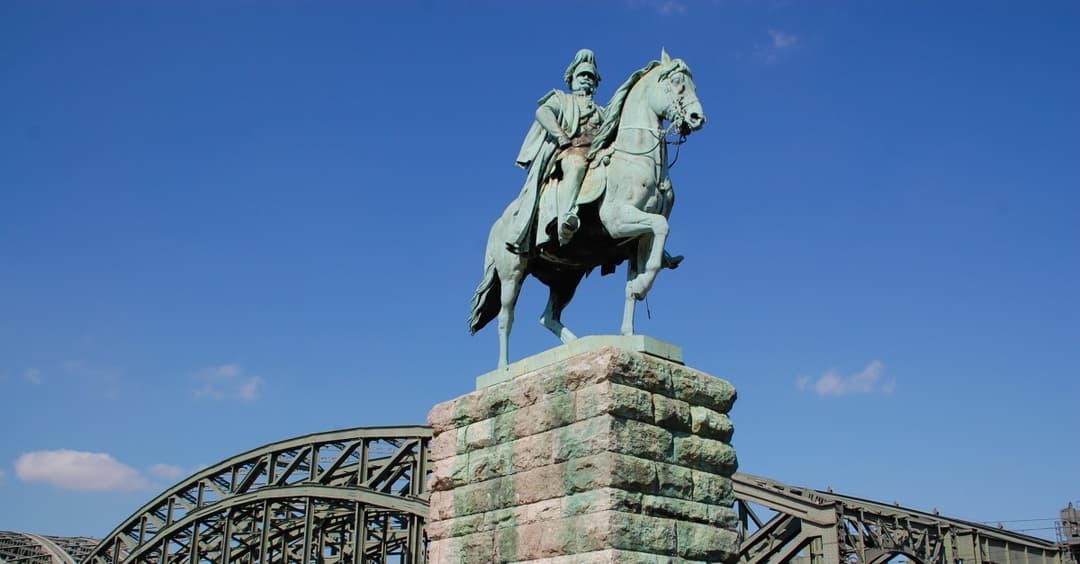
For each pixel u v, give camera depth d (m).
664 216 14.36
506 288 15.74
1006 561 43.00
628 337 13.48
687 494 13.01
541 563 12.82
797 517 36.75
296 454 47.56
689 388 13.53
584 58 15.65
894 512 40.19
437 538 14.66
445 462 14.91
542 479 13.16
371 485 41.03
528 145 15.43
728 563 13.16
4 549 77.00
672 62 14.31
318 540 48.53
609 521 12.08
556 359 13.90
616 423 12.55
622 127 14.31
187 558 56.88
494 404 14.33
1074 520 46.53
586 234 14.77
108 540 59.19
